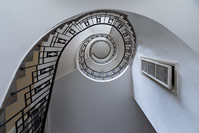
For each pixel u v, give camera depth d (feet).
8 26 3.59
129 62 11.16
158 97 6.71
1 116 3.32
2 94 3.36
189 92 4.62
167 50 5.69
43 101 6.44
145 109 8.61
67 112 11.94
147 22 5.60
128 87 11.56
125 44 11.45
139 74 9.36
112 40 15.11
